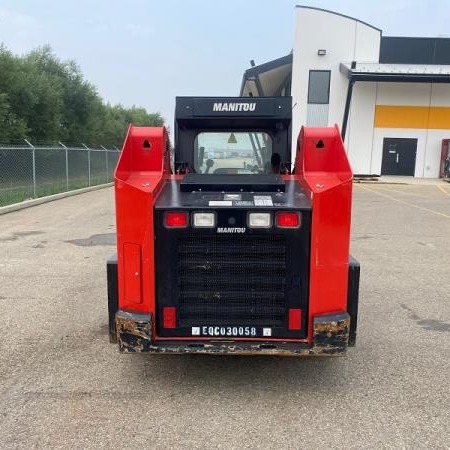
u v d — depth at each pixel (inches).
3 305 215.8
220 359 165.8
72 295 230.5
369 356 169.3
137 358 164.7
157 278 138.1
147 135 149.9
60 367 157.5
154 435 121.6
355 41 1093.8
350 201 134.0
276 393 143.6
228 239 136.9
